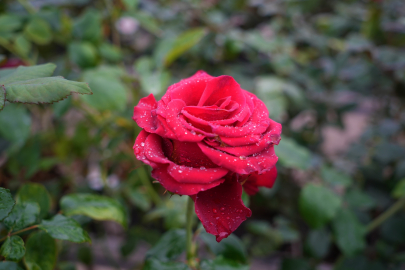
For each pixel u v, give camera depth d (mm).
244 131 255
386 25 639
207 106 268
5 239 305
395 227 528
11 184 575
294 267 501
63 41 532
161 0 672
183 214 458
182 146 260
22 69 294
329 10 854
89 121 572
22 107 431
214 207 262
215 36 617
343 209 451
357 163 624
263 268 599
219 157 248
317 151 692
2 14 489
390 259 514
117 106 413
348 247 435
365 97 756
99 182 604
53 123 644
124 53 718
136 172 520
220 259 347
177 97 270
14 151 511
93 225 637
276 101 520
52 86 267
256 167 253
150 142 260
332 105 680
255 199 631
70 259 597
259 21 766
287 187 659
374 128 639
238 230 672
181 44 448
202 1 702
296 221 664
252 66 668
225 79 269
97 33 478
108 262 613
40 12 478
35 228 317
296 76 632
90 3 653
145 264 333
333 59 653
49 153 698
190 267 339
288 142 446
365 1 757
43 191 340
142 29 818
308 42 687
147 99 281
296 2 719
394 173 606
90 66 459
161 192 597
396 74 595
